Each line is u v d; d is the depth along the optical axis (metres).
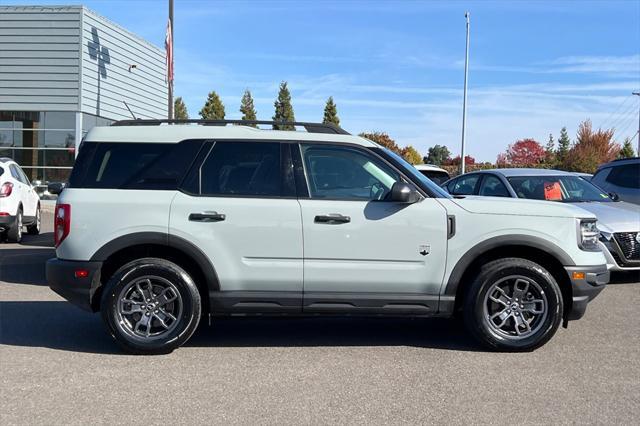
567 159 50.88
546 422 4.28
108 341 6.19
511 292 5.83
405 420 4.29
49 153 23.38
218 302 5.73
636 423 4.27
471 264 5.90
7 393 4.75
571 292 5.83
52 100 23.03
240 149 5.89
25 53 22.98
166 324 5.74
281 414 4.38
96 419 4.28
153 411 4.42
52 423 4.21
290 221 5.69
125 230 5.65
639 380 5.13
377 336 6.51
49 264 5.77
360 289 5.74
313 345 6.15
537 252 5.94
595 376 5.22
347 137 5.97
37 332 6.49
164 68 30.58
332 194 5.81
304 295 5.73
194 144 5.89
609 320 7.16
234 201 5.72
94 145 5.89
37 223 15.31
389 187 5.84
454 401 4.64
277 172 5.84
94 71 23.83
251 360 5.63
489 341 5.79
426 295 5.78
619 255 8.98
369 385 4.98
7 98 23.14
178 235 5.65
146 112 28.67
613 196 10.39
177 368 5.38
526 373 5.29
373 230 5.70
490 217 5.78
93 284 5.66
